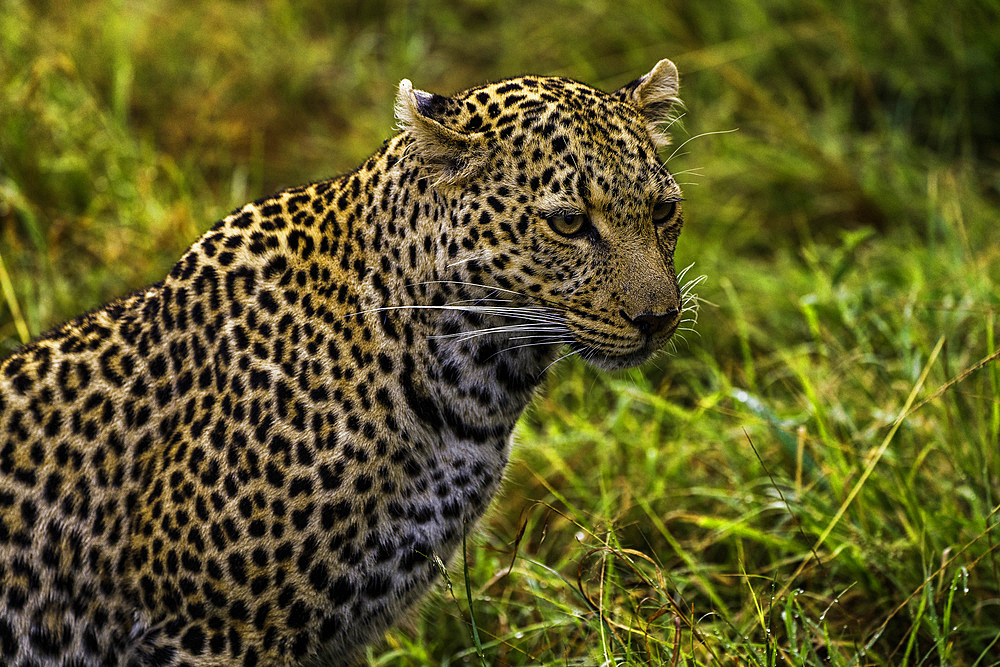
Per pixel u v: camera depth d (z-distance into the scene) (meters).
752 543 8.02
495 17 15.14
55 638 5.76
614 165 5.65
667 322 5.88
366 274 5.77
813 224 11.91
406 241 5.72
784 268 10.84
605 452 8.70
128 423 5.76
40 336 6.23
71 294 9.79
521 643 7.35
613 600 7.23
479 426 6.05
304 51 14.13
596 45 14.02
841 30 12.51
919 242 10.95
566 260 5.69
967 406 8.28
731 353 10.15
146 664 5.74
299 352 5.66
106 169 10.97
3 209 10.35
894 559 7.36
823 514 7.52
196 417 5.66
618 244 5.75
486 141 5.58
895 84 12.84
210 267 5.87
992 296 8.84
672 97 6.53
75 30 13.04
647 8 13.80
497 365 5.99
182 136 12.77
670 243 6.17
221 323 5.74
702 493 7.97
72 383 5.80
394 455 5.75
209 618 5.66
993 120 12.49
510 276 5.69
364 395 5.68
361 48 14.52
